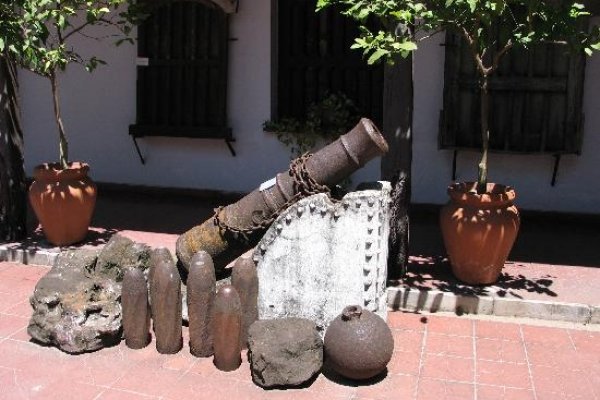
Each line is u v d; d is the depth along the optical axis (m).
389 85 5.66
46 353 4.68
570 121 7.25
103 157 9.10
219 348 4.42
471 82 7.38
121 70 8.80
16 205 6.82
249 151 8.49
